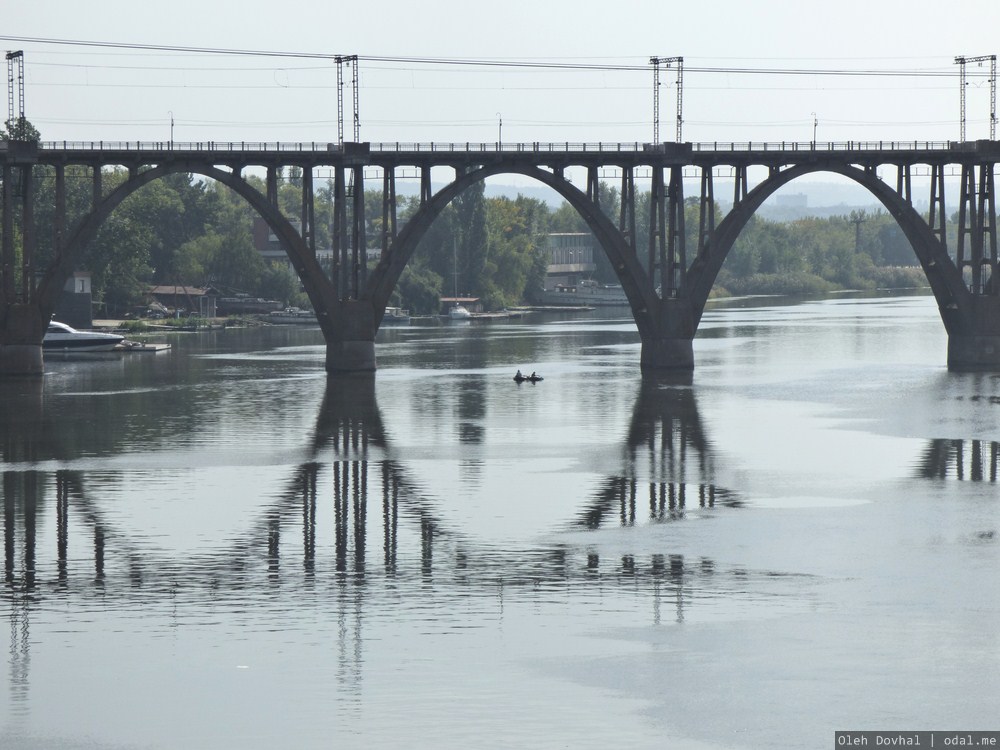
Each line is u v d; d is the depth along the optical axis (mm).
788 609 63656
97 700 53156
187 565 70750
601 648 58406
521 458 102000
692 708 52406
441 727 50719
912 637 59781
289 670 55906
